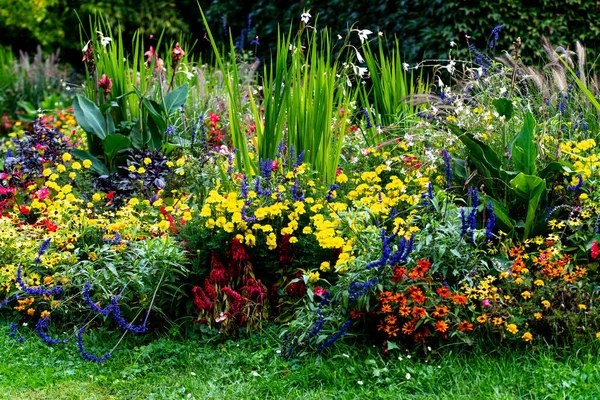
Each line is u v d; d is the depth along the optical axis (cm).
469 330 379
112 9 1468
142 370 382
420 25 871
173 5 1488
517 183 431
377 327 387
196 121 698
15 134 780
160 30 1465
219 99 739
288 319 419
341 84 584
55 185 507
